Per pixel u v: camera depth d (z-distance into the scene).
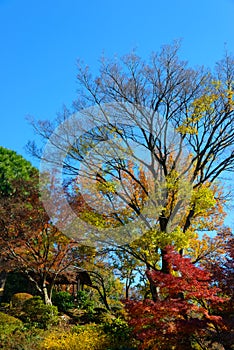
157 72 17.73
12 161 27.20
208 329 10.80
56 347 13.59
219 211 18.20
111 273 21.92
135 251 16.92
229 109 17.81
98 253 18.38
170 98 17.70
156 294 15.66
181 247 15.68
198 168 17.92
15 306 18.98
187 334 10.71
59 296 20.81
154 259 16.27
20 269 18.84
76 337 14.38
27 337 14.55
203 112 17.50
